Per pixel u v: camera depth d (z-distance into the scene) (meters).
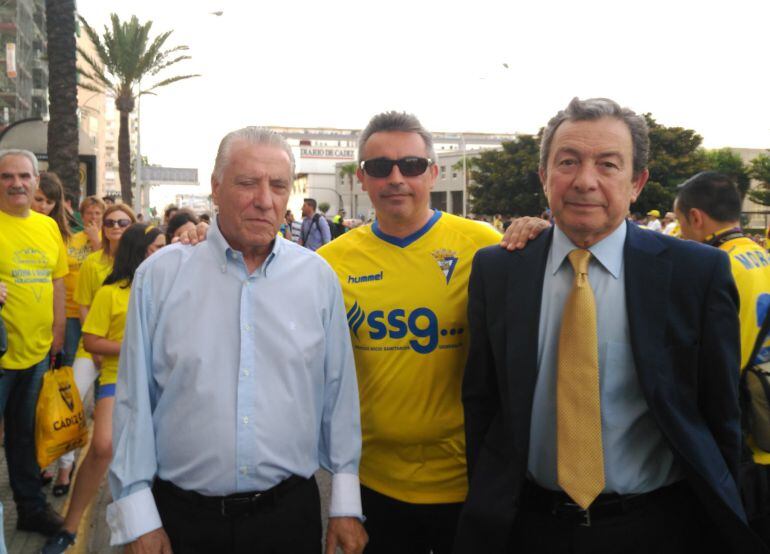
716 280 1.93
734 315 1.94
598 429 1.92
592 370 1.93
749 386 2.63
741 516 1.87
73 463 4.65
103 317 3.69
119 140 27.70
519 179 47.47
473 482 2.14
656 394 1.90
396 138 2.59
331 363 2.34
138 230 3.81
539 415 2.06
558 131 2.05
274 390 2.14
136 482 2.06
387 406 2.58
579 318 1.96
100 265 4.75
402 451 2.60
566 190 1.99
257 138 2.19
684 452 1.88
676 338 1.93
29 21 34.62
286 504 2.17
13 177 3.88
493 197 49.97
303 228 14.77
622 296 2.00
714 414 1.98
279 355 2.15
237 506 2.10
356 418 2.38
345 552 2.28
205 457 2.08
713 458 1.91
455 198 83.94
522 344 2.05
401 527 2.65
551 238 2.13
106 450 3.63
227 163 2.18
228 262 2.19
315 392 2.27
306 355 2.20
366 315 2.61
